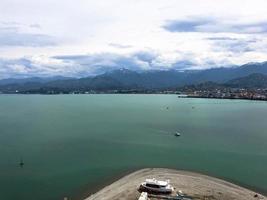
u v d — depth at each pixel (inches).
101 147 5816.9
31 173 4320.9
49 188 3789.4
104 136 6870.1
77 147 5816.9
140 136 6870.1
